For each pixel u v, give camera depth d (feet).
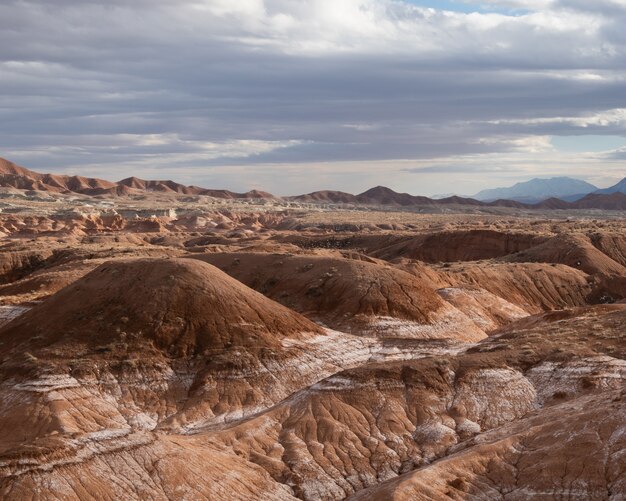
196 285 285.02
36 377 236.22
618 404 187.52
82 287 290.35
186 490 158.71
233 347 264.11
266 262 407.85
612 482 164.76
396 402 218.59
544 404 219.00
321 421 208.95
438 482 170.50
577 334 258.57
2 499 138.62
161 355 257.96
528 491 168.66
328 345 287.28
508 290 483.10
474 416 215.51
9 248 621.72
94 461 153.79
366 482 188.34
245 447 195.11
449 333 337.11
